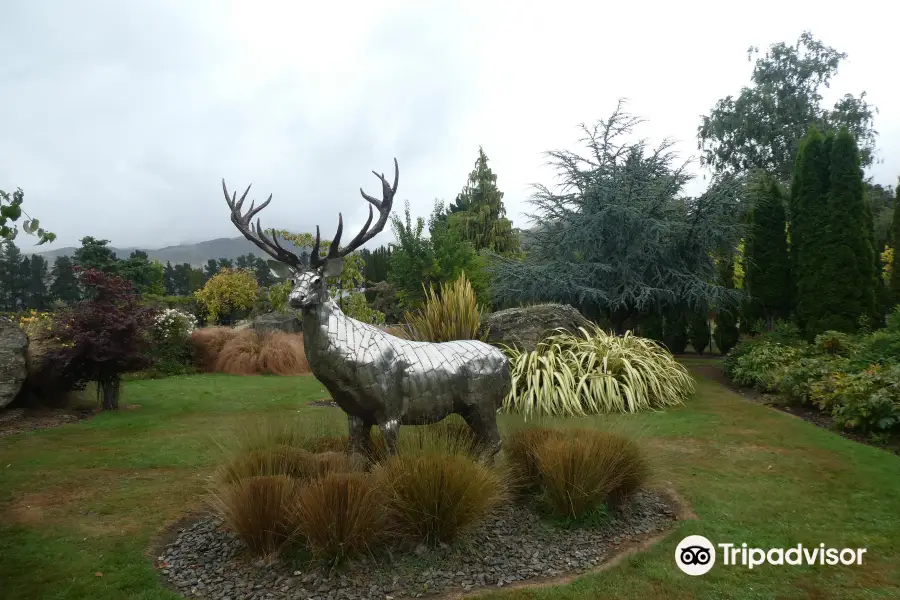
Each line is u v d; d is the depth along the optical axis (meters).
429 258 18.09
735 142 27.34
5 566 3.25
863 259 11.30
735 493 4.38
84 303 8.16
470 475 3.27
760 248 13.80
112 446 5.98
